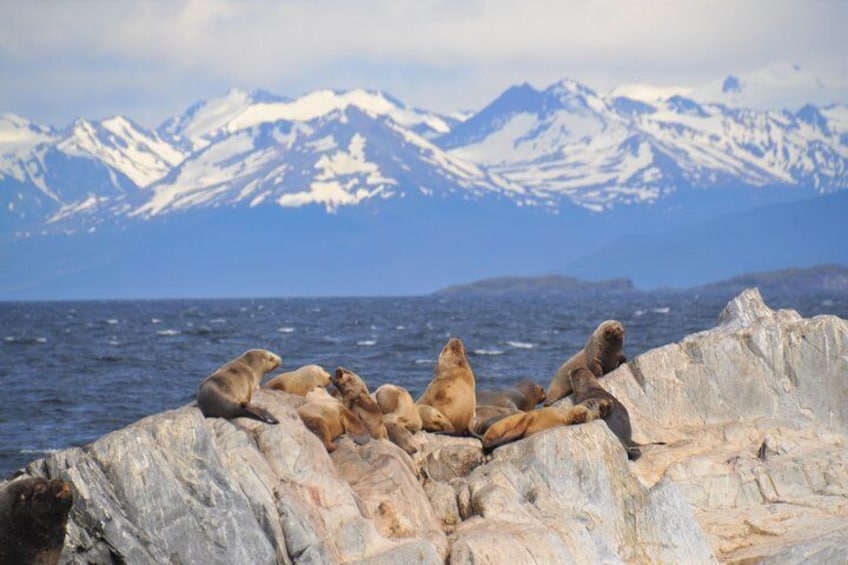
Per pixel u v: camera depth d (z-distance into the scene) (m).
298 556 70.06
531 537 74.00
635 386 104.44
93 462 67.44
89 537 65.88
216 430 76.88
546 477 82.56
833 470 89.81
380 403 92.38
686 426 102.50
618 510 81.69
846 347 104.06
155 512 67.50
